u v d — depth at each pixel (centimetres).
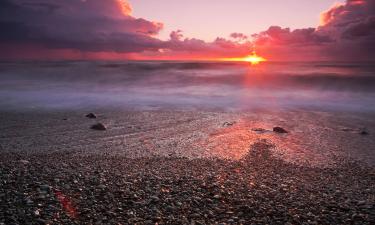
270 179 1305
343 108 3669
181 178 1238
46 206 895
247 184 1195
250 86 6347
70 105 3716
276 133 2362
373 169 1534
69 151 1797
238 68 13325
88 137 2159
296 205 977
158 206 933
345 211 938
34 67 11944
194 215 879
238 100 4341
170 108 3562
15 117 2869
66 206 905
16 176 1180
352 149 1931
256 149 1905
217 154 1783
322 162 1652
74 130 2370
